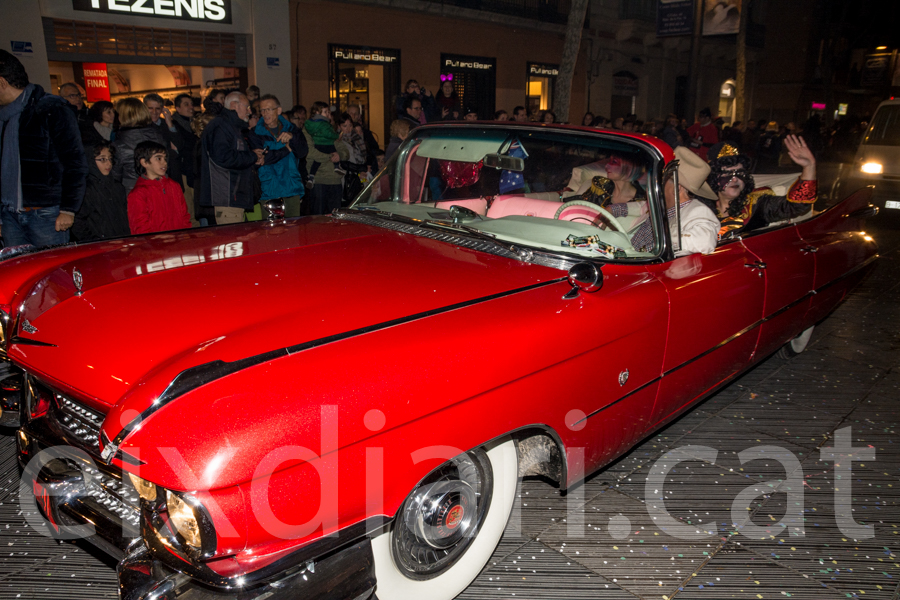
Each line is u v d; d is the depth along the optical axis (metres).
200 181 5.61
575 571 2.46
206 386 1.54
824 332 5.39
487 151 3.04
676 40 22.77
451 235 2.70
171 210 4.49
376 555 1.88
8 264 2.45
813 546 2.66
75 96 6.63
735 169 3.30
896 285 6.95
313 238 2.66
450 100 10.69
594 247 2.51
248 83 11.88
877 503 2.98
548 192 3.04
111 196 5.21
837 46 33.06
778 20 29.11
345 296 2.02
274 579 1.49
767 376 4.45
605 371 2.36
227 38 11.37
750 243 3.27
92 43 9.80
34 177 4.20
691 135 14.55
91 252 2.51
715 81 26.44
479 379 1.89
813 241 3.78
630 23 20.34
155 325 1.84
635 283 2.52
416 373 1.75
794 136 3.47
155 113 6.40
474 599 2.29
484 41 16.30
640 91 22.50
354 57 13.39
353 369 1.67
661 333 2.59
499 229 2.71
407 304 2.00
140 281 2.13
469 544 2.22
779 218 3.59
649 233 2.69
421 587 2.09
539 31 17.75
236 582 1.44
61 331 1.91
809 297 3.80
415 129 3.36
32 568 2.34
